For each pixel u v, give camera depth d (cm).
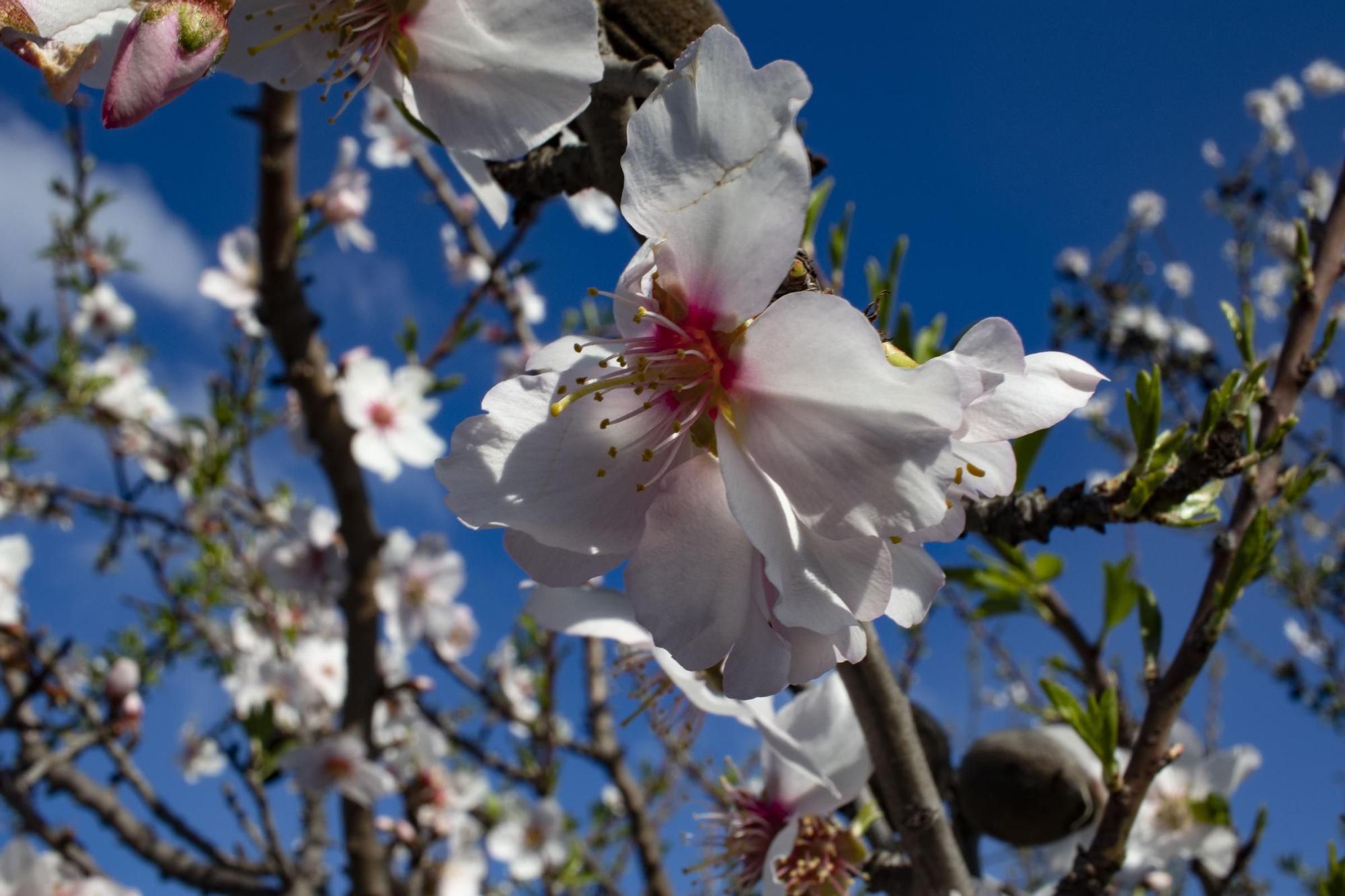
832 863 18
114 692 42
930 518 11
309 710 50
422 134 15
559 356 13
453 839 52
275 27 15
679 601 12
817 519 12
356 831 39
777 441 12
